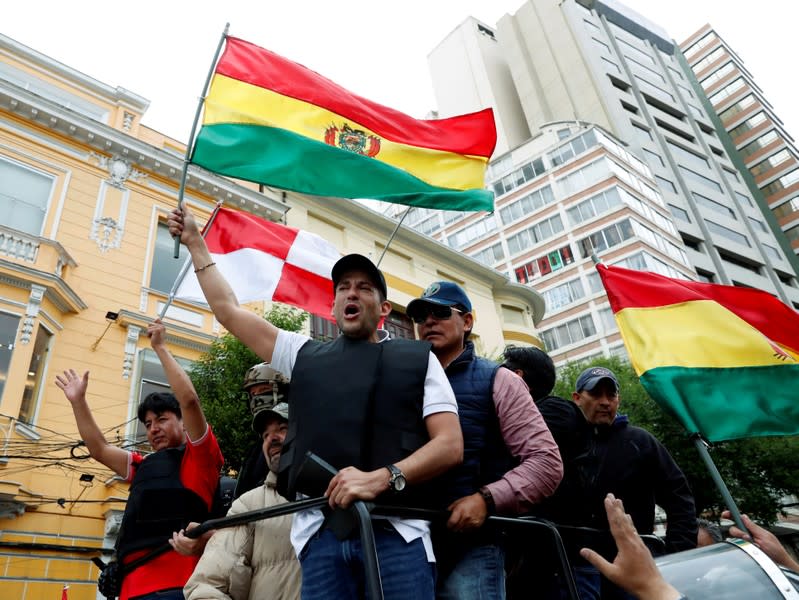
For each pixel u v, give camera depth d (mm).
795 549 26000
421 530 2012
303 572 2023
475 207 4707
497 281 23594
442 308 2941
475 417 2578
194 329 13484
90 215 13047
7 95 12547
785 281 49031
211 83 4477
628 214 34062
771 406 4508
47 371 11133
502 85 55469
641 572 1714
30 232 12109
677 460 15344
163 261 13930
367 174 4582
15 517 9961
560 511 3277
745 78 61750
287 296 5324
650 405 15938
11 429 10125
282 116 4535
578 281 34188
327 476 1838
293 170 4363
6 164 12320
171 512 3232
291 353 2439
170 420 3803
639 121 48344
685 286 5012
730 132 60281
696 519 3936
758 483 15172
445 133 5008
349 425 1962
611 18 58719
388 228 20141
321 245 5684
